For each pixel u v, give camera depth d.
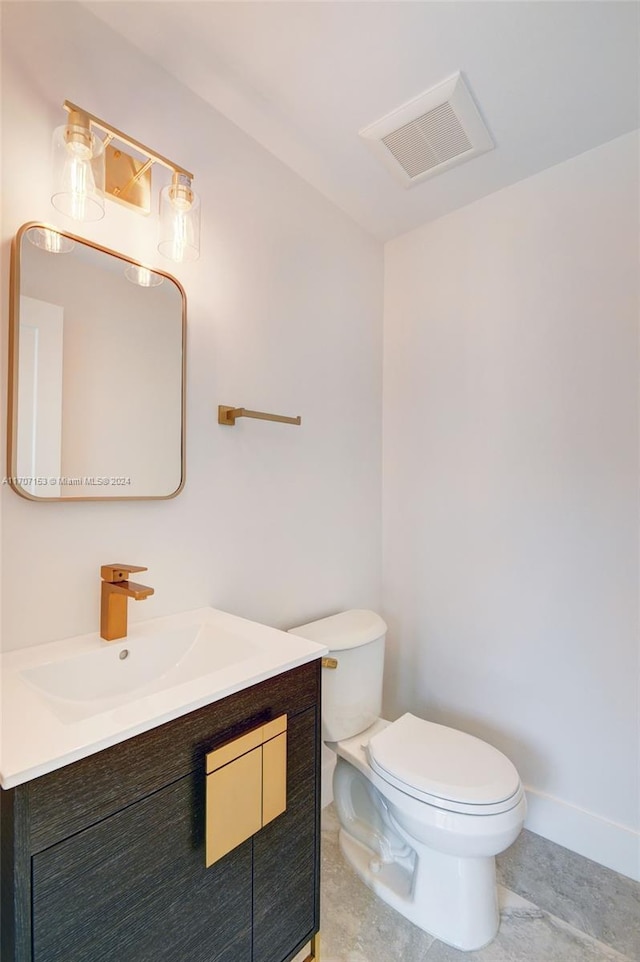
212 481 1.41
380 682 1.69
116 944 0.74
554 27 1.15
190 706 0.82
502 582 1.79
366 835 1.56
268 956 1.01
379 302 2.12
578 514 1.62
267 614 1.59
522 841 1.64
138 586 1.04
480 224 1.86
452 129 1.49
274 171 1.61
